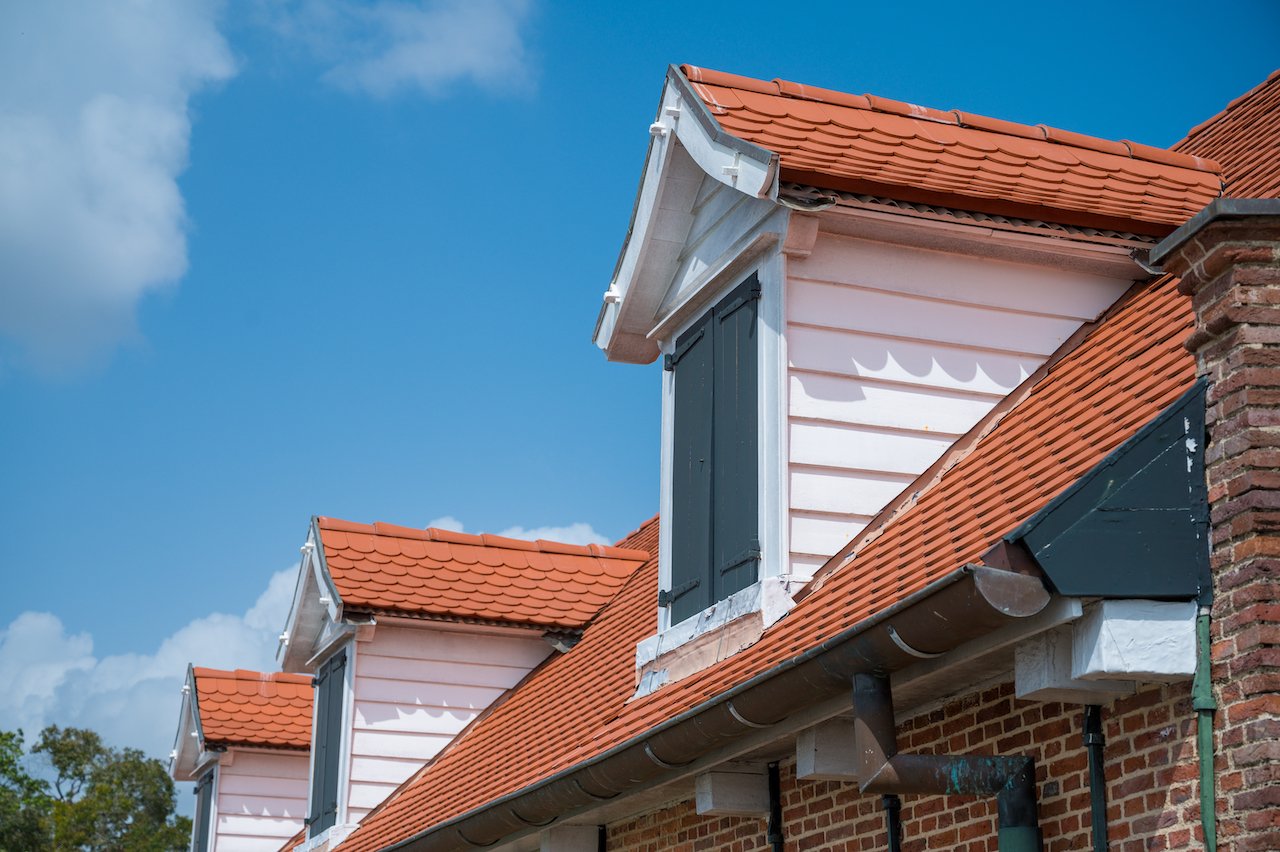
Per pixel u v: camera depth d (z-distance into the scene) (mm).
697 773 7867
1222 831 4863
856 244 8422
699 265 9289
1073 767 5746
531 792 8992
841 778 6883
